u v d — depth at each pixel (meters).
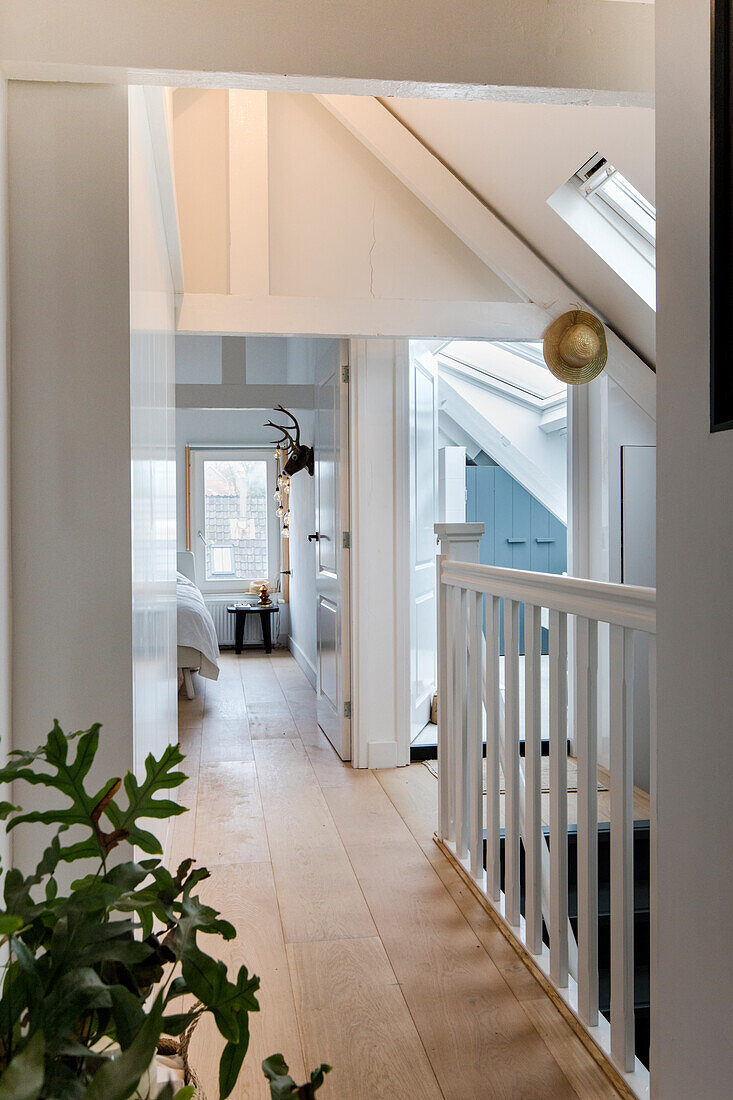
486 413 6.58
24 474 1.71
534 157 3.21
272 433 8.66
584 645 1.98
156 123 2.17
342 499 4.30
